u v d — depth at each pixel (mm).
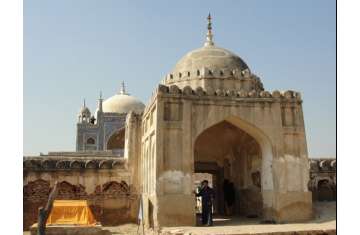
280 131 10867
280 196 10477
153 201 10219
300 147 10961
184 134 10289
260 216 11648
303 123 11102
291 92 11203
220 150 14219
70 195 12812
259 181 11836
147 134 11945
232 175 13977
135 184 13344
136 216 13086
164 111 10281
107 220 12906
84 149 27766
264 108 10922
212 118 10578
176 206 9836
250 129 11141
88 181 13047
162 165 9984
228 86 12297
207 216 10062
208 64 12953
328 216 10703
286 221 10375
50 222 9719
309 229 8141
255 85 12828
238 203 13414
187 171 10117
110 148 28547
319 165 13961
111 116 28422
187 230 8453
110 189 13164
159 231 9320
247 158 12828
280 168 10641
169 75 13094
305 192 10688
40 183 12688
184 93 10500
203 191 10195
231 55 13523
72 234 9391
